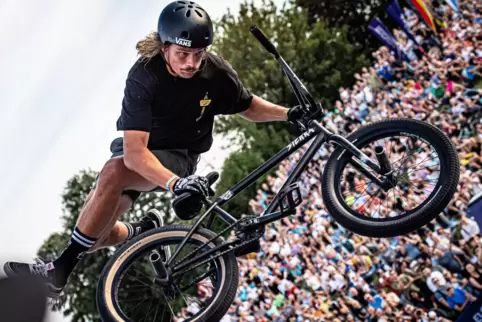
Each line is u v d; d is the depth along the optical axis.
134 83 4.84
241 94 5.33
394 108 16.61
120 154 5.06
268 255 15.10
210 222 5.18
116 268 5.12
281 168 18.61
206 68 5.02
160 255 5.21
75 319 22.00
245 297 14.20
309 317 12.30
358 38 34.16
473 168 12.05
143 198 22.95
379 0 33.94
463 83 15.13
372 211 9.66
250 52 31.19
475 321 9.73
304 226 14.72
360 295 11.58
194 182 4.76
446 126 13.93
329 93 29.72
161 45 4.81
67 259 5.12
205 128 5.33
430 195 4.66
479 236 10.44
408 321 10.62
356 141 5.05
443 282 10.28
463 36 16.77
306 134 5.11
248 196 24.44
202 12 4.70
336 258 12.63
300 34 31.56
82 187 28.45
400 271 11.46
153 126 5.09
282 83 29.58
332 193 4.94
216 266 4.99
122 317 4.95
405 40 19.08
